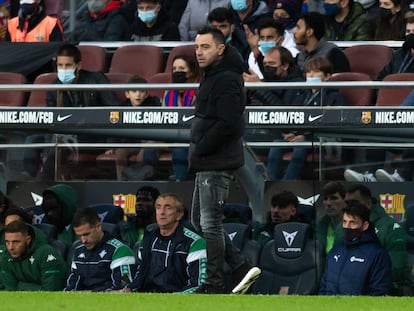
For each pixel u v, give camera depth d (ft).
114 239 124.57
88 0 182.29
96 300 94.07
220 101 102.73
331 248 121.80
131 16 181.37
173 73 144.05
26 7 180.04
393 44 162.50
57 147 131.34
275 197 124.67
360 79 140.87
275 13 169.89
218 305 90.22
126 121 128.77
